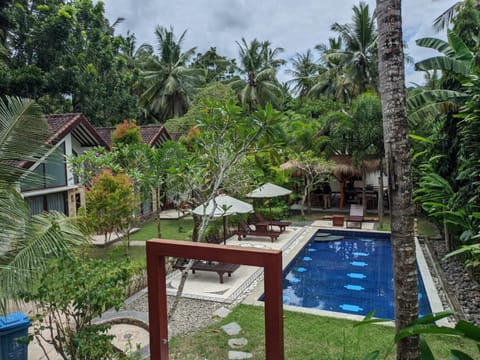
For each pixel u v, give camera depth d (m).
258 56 32.88
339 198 24.27
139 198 12.10
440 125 11.30
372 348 5.60
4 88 17.91
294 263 11.97
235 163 7.26
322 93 30.52
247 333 6.32
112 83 23.62
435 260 10.97
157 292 4.00
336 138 18.44
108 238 13.86
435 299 7.95
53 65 20.41
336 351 5.56
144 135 20.31
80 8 22.67
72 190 14.25
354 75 26.47
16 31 19.97
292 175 19.59
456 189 10.28
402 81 3.47
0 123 5.32
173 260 10.38
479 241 7.61
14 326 5.16
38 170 12.48
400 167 3.46
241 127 6.68
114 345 5.79
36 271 4.53
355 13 26.48
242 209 10.07
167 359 4.15
